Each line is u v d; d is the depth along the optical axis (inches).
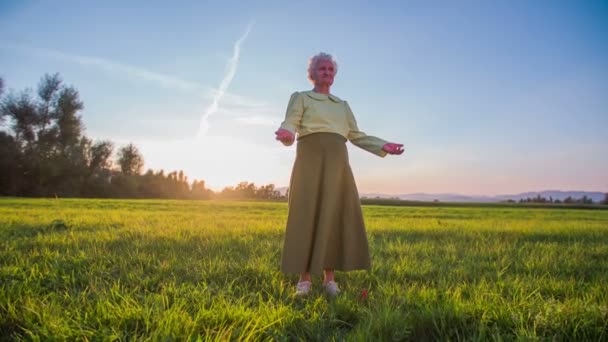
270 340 81.8
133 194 2554.1
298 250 123.3
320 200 126.0
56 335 79.9
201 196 3316.9
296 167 128.1
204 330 85.5
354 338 80.5
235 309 95.0
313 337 86.3
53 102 2134.6
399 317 89.4
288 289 122.6
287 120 124.3
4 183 1959.9
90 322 87.7
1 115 2014.0
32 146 2047.2
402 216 591.5
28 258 155.9
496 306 97.0
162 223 322.7
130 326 88.2
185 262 155.4
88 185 2268.7
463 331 84.4
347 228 126.6
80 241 206.8
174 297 104.8
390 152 130.8
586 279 141.2
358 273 146.4
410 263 161.9
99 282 122.4
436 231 304.3
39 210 479.8
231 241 218.2
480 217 605.9
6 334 84.7
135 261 156.8
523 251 204.5
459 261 170.1
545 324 86.1
